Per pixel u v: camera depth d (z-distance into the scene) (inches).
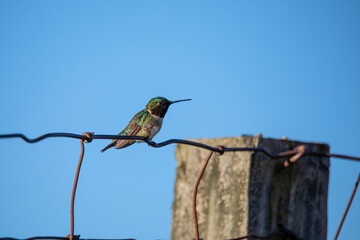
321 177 272.1
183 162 274.1
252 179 249.1
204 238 257.3
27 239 206.8
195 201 245.8
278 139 262.1
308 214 264.8
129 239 237.1
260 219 249.1
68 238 216.2
